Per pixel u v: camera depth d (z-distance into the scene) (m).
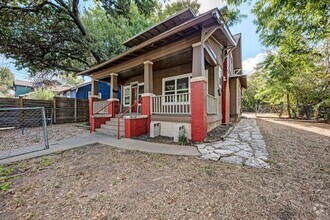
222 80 9.23
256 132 7.09
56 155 4.45
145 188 2.54
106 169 3.38
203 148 4.58
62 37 10.62
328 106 11.62
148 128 6.82
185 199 2.21
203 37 5.11
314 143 5.13
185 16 7.75
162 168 3.32
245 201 2.13
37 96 15.34
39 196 2.42
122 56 7.04
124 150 4.73
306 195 2.25
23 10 8.95
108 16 11.64
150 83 6.84
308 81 12.77
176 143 5.25
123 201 2.22
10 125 8.76
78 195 2.41
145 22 14.23
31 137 6.80
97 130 8.02
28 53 10.23
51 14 9.98
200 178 2.82
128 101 11.55
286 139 5.71
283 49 9.12
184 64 8.16
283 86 14.05
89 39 11.02
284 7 6.28
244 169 3.16
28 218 1.94
